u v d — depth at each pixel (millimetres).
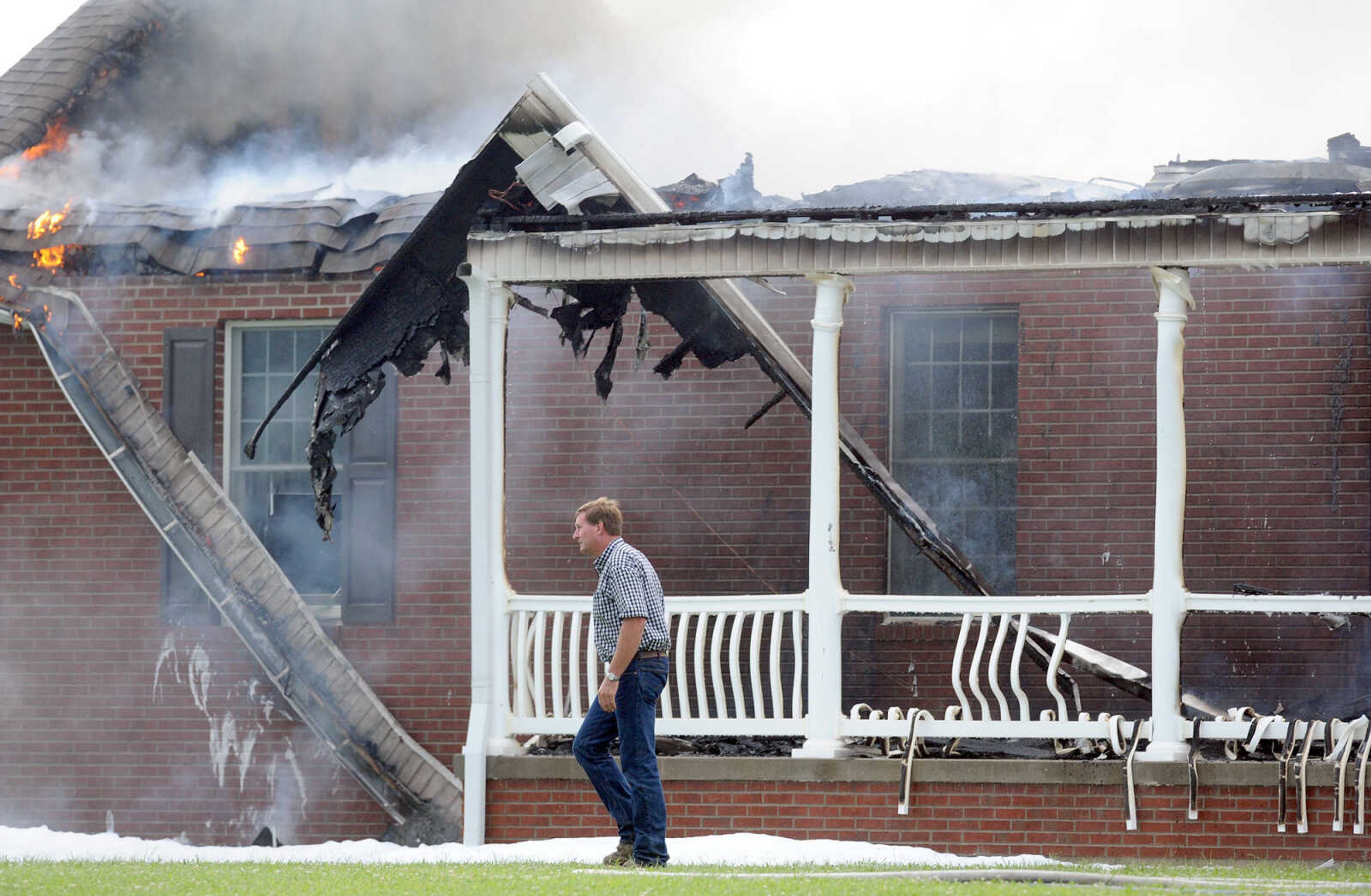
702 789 28062
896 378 37938
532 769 28547
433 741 38406
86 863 24391
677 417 38031
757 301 37969
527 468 38375
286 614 37750
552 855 25516
